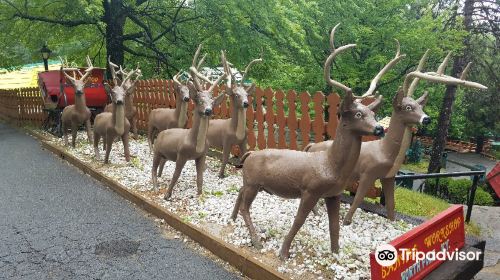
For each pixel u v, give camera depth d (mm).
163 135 5254
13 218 4715
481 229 6363
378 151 3951
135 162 6984
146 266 3555
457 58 14461
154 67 14523
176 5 12391
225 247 3627
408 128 3822
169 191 5086
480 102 22453
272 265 3352
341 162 3088
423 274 2826
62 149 8211
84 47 13258
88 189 5895
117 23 12227
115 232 4309
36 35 12352
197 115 4824
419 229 2781
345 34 14664
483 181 13547
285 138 6031
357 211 4664
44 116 11234
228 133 5918
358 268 3295
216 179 6043
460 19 15250
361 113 2957
